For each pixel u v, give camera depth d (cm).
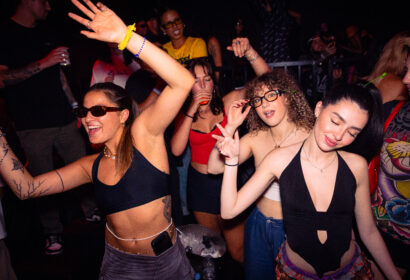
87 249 324
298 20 518
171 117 141
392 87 178
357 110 124
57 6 462
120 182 147
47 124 323
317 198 142
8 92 306
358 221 151
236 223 264
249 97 200
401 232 176
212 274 243
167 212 157
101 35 127
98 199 157
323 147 133
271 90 185
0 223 180
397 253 181
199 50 350
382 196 180
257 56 270
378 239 151
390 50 180
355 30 583
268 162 150
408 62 164
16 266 300
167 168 158
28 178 158
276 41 415
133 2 482
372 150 170
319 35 481
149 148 150
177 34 348
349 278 146
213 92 255
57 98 326
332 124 129
